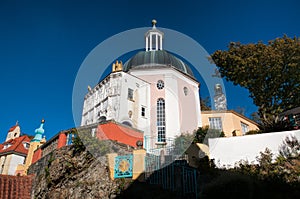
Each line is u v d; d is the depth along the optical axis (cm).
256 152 1024
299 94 1903
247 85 1920
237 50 1973
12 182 1249
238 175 816
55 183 1063
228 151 1063
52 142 1334
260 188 741
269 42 1936
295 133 998
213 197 737
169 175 832
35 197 1159
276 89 1908
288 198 696
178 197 765
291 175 833
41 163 1320
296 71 1802
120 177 848
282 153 981
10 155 2917
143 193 784
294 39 1852
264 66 1828
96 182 877
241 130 1862
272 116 1811
